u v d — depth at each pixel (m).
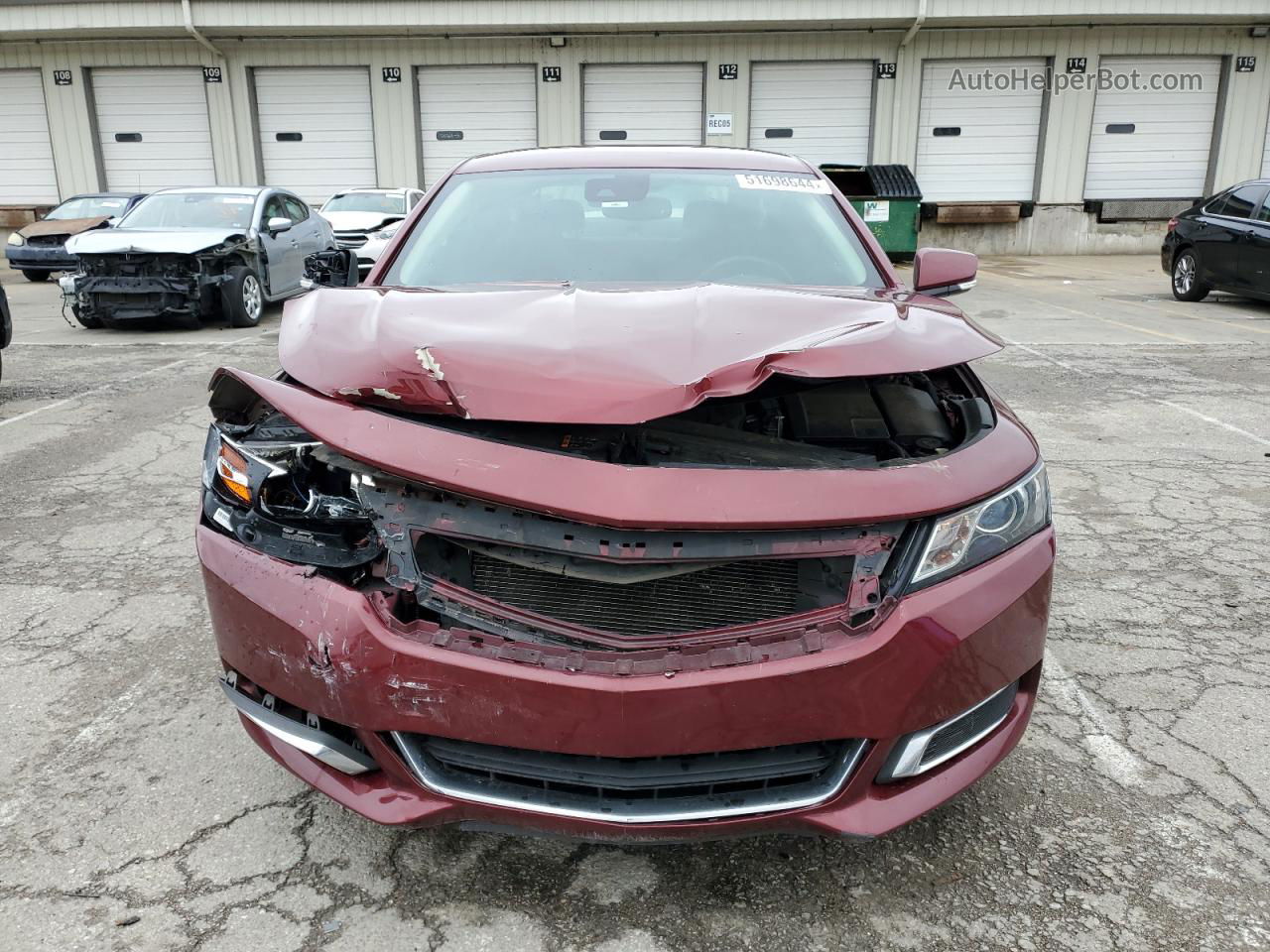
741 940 2.07
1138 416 6.91
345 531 2.14
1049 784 2.64
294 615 2.05
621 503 1.90
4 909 2.14
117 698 3.05
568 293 2.68
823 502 1.96
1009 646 2.10
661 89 20.53
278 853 2.34
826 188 3.69
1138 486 5.32
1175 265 13.38
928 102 20.55
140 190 21.52
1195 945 2.06
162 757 2.74
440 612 2.04
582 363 2.17
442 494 2.03
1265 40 20.27
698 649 1.94
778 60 20.28
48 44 20.77
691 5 19.00
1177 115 20.73
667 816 1.93
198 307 10.56
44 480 5.36
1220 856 2.35
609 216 3.44
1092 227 21.22
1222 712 3.02
